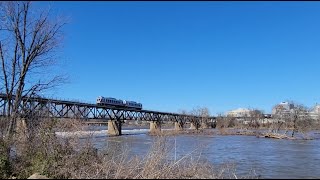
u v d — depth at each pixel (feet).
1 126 82.69
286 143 230.89
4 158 68.28
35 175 59.98
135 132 437.17
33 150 69.21
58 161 66.33
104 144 85.46
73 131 70.95
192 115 575.38
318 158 128.98
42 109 85.56
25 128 75.36
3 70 87.35
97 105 337.31
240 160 116.88
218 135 354.54
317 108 443.73
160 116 478.59
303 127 369.71
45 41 91.35
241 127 530.27
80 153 68.69
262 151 160.97
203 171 59.98
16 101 84.84
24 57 88.53
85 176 61.57
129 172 60.90
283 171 91.25
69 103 273.33
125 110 390.42
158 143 69.00
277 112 439.63
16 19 87.92
